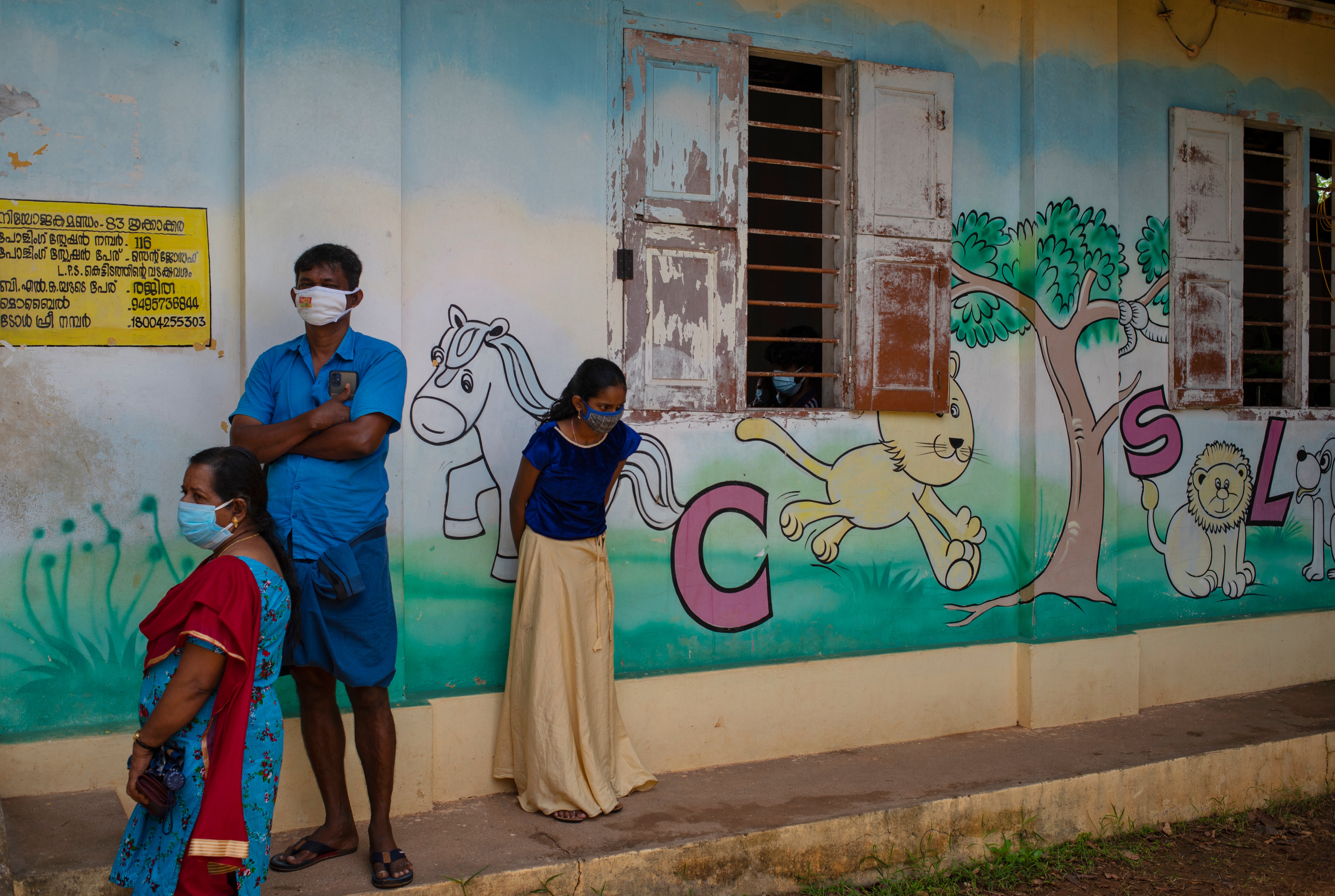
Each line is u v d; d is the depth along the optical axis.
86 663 3.57
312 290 3.16
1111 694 5.26
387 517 3.61
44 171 3.49
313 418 3.14
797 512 4.73
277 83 3.66
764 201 8.29
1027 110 5.21
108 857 2.92
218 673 2.39
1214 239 5.85
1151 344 5.67
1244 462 6.00
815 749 4.61
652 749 4.29
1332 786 5.00
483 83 4.12
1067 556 5.24
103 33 3.55
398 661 3.88
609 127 4.36
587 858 3.40
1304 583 6.22
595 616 3.88
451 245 4.06
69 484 3.54
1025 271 5.22
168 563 3.66
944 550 5.07
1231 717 5.30
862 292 4.83
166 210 3.63
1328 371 6.88
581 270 4.31
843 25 4.86
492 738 4.01
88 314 3.55
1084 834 4.30
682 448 4.49
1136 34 5.66
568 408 3.74
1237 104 6.00
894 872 3.89
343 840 3.38
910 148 4.94
